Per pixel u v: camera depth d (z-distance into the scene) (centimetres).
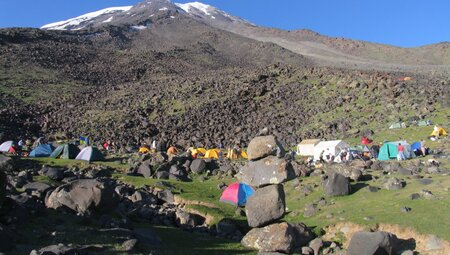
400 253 2069
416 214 2411
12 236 1814
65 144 5653
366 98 8650
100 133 8181
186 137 8112
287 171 2395
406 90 8481
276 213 2427
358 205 2786
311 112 8738
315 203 3012
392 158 5066
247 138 7931
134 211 3067
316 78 10712
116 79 14088
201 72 15150
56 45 17050
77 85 12506
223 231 2819
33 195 2714
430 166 3703
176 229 2767
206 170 4984
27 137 7650
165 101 10306
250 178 2486
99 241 1986
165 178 4588
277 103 9706
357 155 5259
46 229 2088
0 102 9600
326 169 3928
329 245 2333
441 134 5906
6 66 13000
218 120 8981
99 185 2591
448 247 2059
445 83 9281
